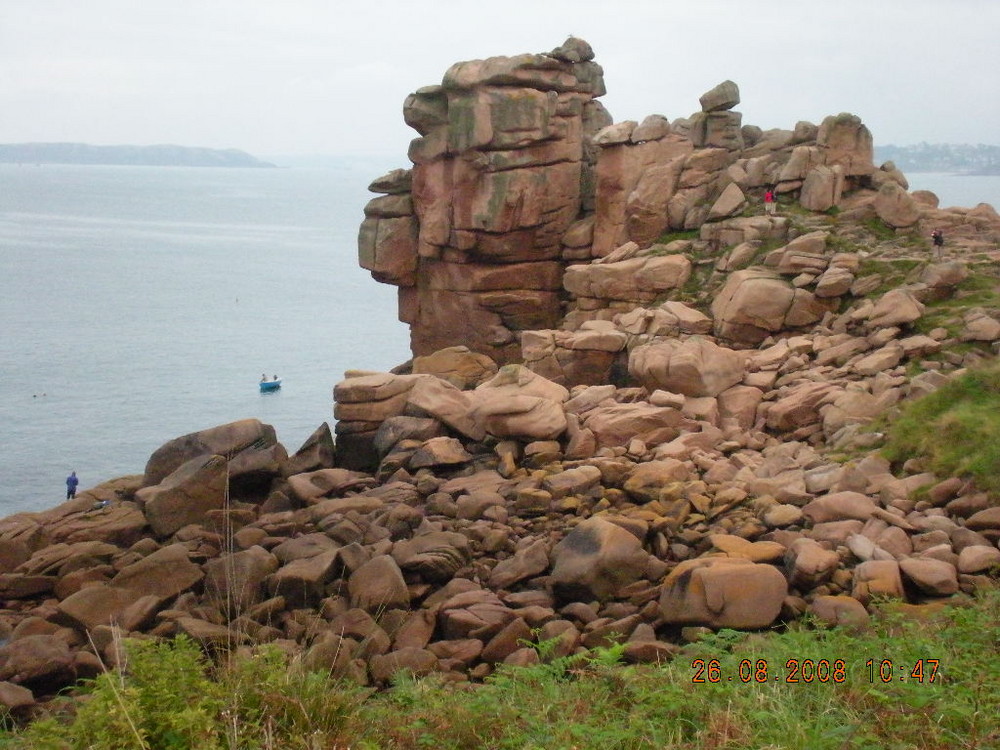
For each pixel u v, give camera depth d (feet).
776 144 88.74
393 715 26.13
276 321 396.78
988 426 43.04
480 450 55.88
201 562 44.96
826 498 41.78
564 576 37.81
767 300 67.56
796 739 22.66
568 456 53.42
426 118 88.58
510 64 86.12
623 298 78.69
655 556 40.81
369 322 396.37
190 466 51.21
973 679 25.50
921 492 41.88
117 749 22.15
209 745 21.86
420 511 47.26
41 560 45.21
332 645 33.17
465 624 35.35
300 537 43.42
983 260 68.49
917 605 34.27
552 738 23.88
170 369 286.46
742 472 47.78
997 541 37.60
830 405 54.08
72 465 182.50
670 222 86.69
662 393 57.00
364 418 59.52
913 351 57.98
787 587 35.19
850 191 83.56
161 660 24.90
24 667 33.68
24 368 286.05
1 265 618.85
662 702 25.99
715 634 32.99
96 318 401.08
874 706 24.82
